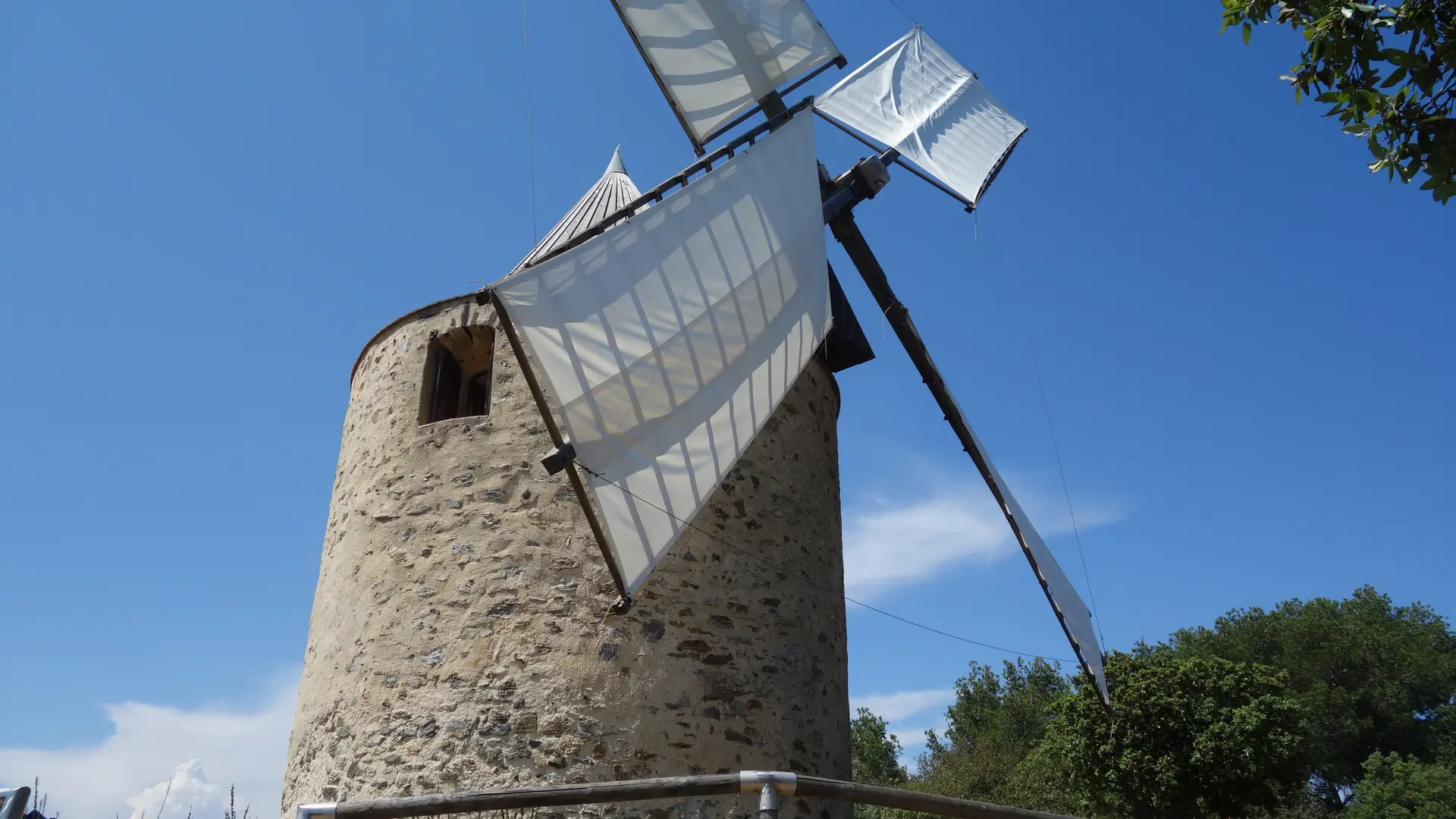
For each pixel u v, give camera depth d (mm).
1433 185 5988
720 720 8047
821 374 10742
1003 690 40906
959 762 35406
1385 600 36156
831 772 8922
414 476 8867
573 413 6207
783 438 9734
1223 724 17672
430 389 9422
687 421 6992
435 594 8266
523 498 8438
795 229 8211
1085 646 10758
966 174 11227
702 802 7695
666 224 7172
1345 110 6254
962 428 10250
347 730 8141
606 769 7480
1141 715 18328
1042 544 10938
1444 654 31984
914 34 12164
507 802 5141
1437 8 5836
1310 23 6188
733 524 8852
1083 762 19047
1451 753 28891
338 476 10133
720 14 9250
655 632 8023
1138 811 18234
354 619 8656
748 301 7609
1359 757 30156
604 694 7707
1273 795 17469
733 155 7961
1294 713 17922
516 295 6039
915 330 10203
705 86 9266
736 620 8508
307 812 5148
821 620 9445
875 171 9969
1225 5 6402
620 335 6605
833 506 10328
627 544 6418
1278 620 34719
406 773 7641
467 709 7727
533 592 8062
